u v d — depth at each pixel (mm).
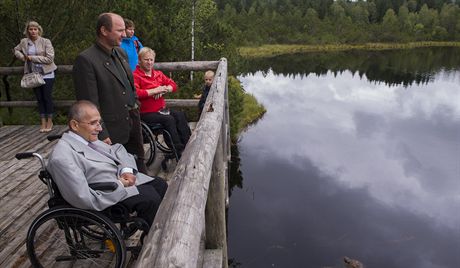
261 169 13609
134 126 3686
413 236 9523
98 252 2734
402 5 123688
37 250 3055
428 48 92812
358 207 11047
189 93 10328
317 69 54188
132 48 5121
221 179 2799
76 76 3088
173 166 4836
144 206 2629
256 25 86750
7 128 6895
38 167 4930
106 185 2455
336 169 14398
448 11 114812
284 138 18016
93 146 2695
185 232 1399
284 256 8055
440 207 11531
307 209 10555
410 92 37000
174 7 12977
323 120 23156
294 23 92938
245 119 20688
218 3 95500
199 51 14672
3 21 8156
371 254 8453
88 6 8914
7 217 3625
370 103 30750
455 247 9047
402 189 12938
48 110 6543
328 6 110875
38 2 8164
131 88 3549
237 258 7887
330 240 8906
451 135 21016
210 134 2465
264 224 9484
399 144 18734
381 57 72750
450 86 41281
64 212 2453
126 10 9898
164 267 1192
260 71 49125
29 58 5922
